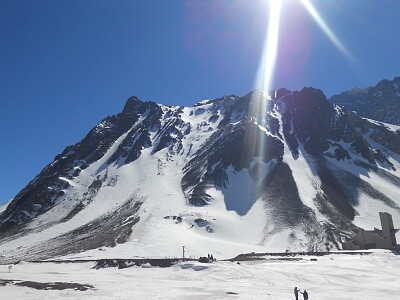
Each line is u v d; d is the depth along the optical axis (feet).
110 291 138.10
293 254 278.26
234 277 181.78
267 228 436.76
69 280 177.17
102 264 256.93
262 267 208.03
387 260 235.20
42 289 139.95
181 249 336.70
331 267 210.18
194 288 151.53
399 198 538.47
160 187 595.06
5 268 261.85
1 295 125.39
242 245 380.58
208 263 213.25
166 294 135.33
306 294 120.26
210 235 411.95
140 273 208.54
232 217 465.47
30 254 396.16
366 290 152.35
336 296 137.69
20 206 650.84
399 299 132.16
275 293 142.20
